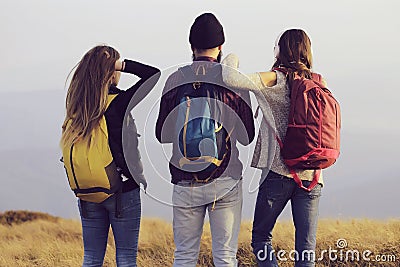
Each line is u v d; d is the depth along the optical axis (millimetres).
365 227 6750
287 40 4496
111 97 4082
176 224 4148
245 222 6453
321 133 4328
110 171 4047
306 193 4500
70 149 4031
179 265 4137
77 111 4031
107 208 4191
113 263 6508
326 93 4395
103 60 4047
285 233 6621
